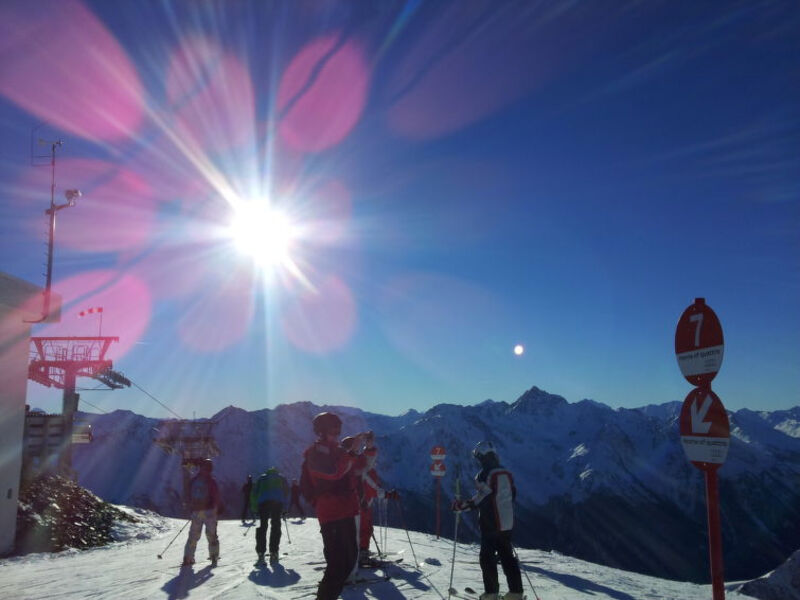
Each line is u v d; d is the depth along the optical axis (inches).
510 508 293.3
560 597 365.4
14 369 771.4
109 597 374.9
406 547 621.6
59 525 868.6
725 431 204.2
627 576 499.5
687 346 221.1
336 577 231.8
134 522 1067.3
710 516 207.5
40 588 424.2
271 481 488.4
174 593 376.5
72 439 1137.4
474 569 450.6
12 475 763.4
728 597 424.8
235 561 502.0
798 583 668.1
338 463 235.6
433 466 841.5
